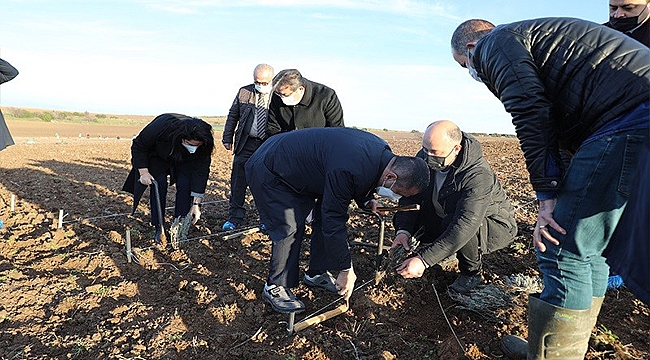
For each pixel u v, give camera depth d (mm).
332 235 3301
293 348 3367
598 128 2359
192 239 5414
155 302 4066
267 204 3699
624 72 2264
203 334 3582
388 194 3260
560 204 2484
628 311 3799
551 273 2570
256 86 5613
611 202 2340
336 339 3479
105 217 6387
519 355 3223
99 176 10203
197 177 5273
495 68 2527
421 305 4027
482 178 3754
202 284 4301
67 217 6492
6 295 4047
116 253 4945
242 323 3752
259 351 3355
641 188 1979
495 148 16875
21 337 3494
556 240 2498
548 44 2445
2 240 5410
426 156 3791
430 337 3633
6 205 7148
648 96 2217
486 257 4922
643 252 1982
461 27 3084
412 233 4391
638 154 2221
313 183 3516
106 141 22219
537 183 2475
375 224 6117
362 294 4039
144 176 5035
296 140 3572
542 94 2379
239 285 4223
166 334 3531
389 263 4266
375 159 3205
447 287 4258
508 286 4109
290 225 3709
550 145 2414
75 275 4488
